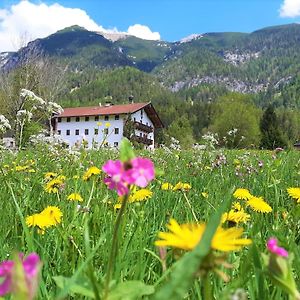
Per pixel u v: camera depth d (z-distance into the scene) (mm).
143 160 957
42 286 1596
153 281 1883
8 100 38906
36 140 11406
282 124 97938
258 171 6230
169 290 562
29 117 9766
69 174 5336
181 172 6199
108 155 9359
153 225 2729
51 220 2189
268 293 1482
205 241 599
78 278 1113
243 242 794
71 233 2262
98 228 2504
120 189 950
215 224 611
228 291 812
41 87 44875
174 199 3758
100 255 2174
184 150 13594
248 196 3039
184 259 597
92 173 3652
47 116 11641
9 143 11531
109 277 1064
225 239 805
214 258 766
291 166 6676
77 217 2611
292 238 2070
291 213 2615
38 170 5594
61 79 47031
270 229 2217
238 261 1729
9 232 2686
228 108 74312
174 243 833
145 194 2969
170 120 152250
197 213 3305
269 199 3914
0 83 41062
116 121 69562
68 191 3781
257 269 1330
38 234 2357
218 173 6062
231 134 14484
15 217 2660
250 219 2707
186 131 94688
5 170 5453
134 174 938
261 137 56219
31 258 554
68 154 7492
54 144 10047
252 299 1476
